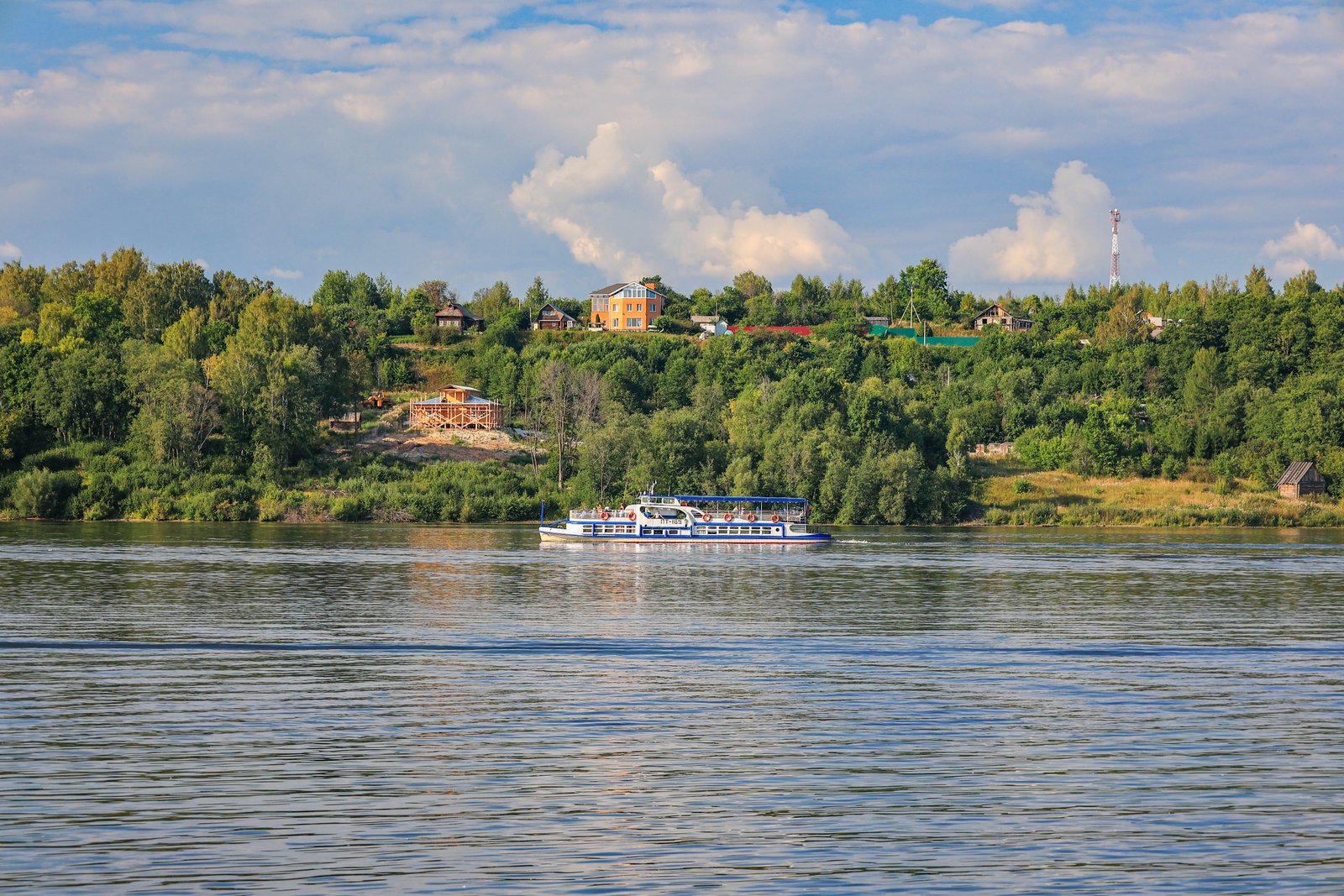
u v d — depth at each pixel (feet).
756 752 162.61
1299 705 195.00
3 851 121.29
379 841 125.70
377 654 238.07
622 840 127.13
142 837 125.80
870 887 114.62
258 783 145.48
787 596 348.18
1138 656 243.40
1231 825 133.28
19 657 230.27
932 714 187.01
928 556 505.66
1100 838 128.47
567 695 199.21
